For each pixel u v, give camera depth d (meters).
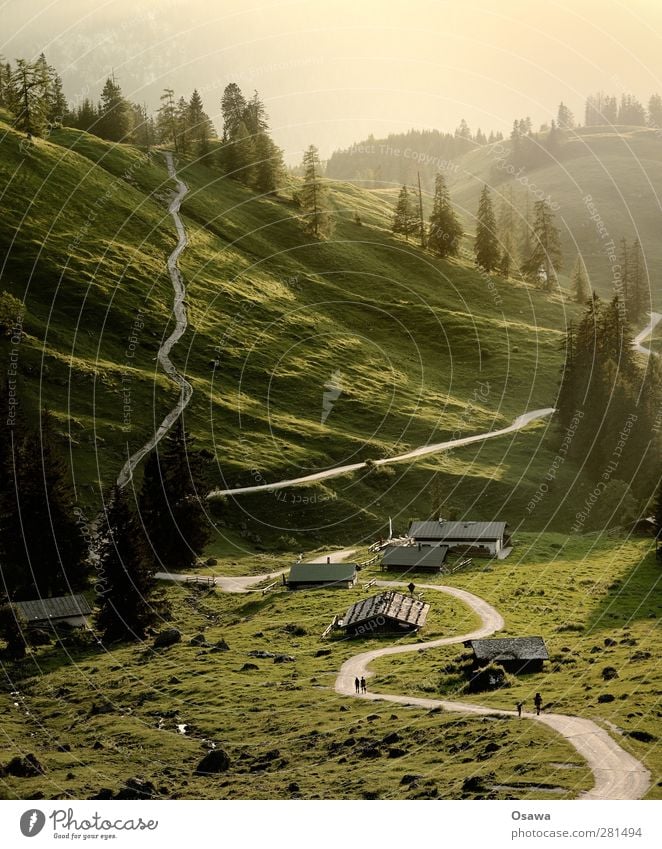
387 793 37.41
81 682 62.41
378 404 140.62
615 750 39.12
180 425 122.75
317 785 39.78
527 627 68.19
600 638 62.62
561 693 49.31
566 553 96.19
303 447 125.38
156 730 51.28
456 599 78.44
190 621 78.69
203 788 41.16
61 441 111.81
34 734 52.75
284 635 71.62
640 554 91.81
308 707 52.38
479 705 48.88
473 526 98.69
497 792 35.81
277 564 99.12
